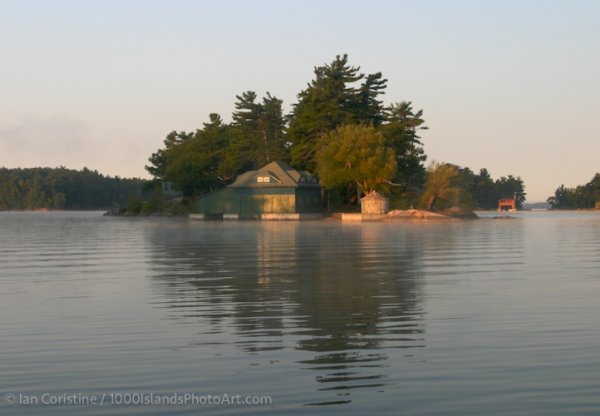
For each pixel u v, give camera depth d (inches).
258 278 1139.3
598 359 564.1
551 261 1423.5
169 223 4771.2
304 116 5954.7
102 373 542.6
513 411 452.1
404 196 5433.1
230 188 5634.8
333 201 5723.4
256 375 531.8
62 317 778.2
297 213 5418.3
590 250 1756.9
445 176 5187.0
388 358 575.2
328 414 450.9
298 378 522.6
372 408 459.8
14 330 704.4
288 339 650.2
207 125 7062.0
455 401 470.3
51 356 594.9
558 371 532.1
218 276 1177.4
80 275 1221.7
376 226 3801.7
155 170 7450.8
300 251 1772.9
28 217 7396.7
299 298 903.7
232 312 799.7
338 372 536.7
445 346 614.2
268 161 6574.8
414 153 5748.0
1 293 983.6
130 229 3609.7
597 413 447.5
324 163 5182.1
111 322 745.0
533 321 722.2
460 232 2935.5
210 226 4023.1
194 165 6476.4
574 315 753.6
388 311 794.8
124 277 1178.6
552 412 450.0
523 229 3243.1
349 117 5797.2
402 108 5807.1
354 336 660.1
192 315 783.1
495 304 834.8
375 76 6008.9
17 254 1775.3
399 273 1195.3
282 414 451.5
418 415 447.5
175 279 1139.9
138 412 459.5
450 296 906.1
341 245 2020.2
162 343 639.8
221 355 592.4
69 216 7839.6
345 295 927.0
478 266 1318.9
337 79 5959.6
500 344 618.8
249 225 4158.5
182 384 513.0
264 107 6781.5
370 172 5002.5
